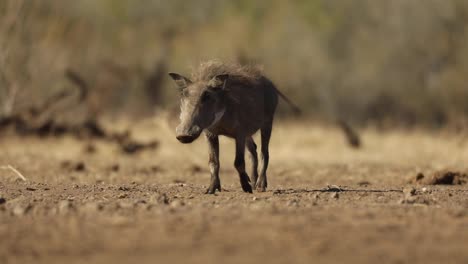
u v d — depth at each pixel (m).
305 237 25.92
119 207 32.66
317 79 163.88
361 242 25.28
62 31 106.75
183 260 23.05
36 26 95.94
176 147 80.94
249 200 36.19
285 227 27.41
